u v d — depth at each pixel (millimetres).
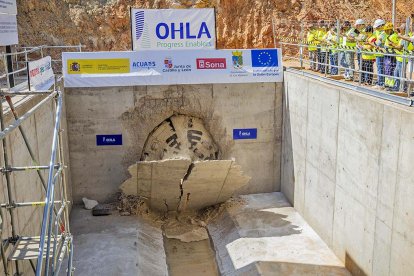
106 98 16562
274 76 17125
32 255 7414
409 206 9602
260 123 17500
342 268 12727
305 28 20781
